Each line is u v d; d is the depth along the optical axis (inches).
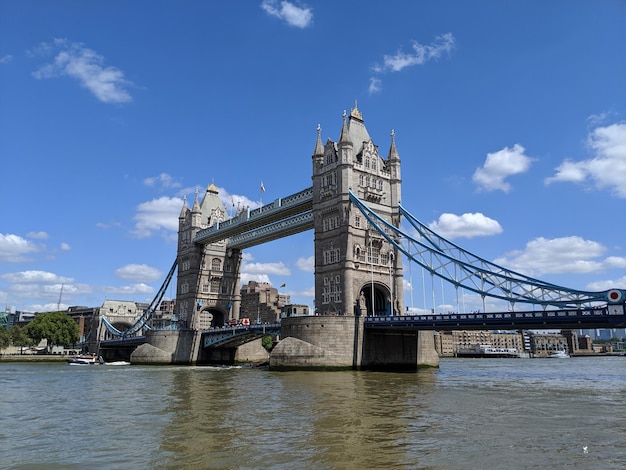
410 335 3356.3
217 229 4813.0
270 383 2181.3
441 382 2228.1
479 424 1123.9
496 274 2844.5
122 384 2289.6
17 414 1376.7
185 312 5088.6
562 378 2610.7
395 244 3319.4
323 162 3764.8
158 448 919.7
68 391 1993.1
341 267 3417.8
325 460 815.1
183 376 2780.5
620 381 2380.7
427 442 938.1
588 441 954.7
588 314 2338.8
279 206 4097.0
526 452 868.0
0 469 799.1
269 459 824.3
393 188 3786.9
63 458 863.1
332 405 1433.3
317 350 2970.0
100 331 7440.9
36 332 6683.1
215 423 1159.0
